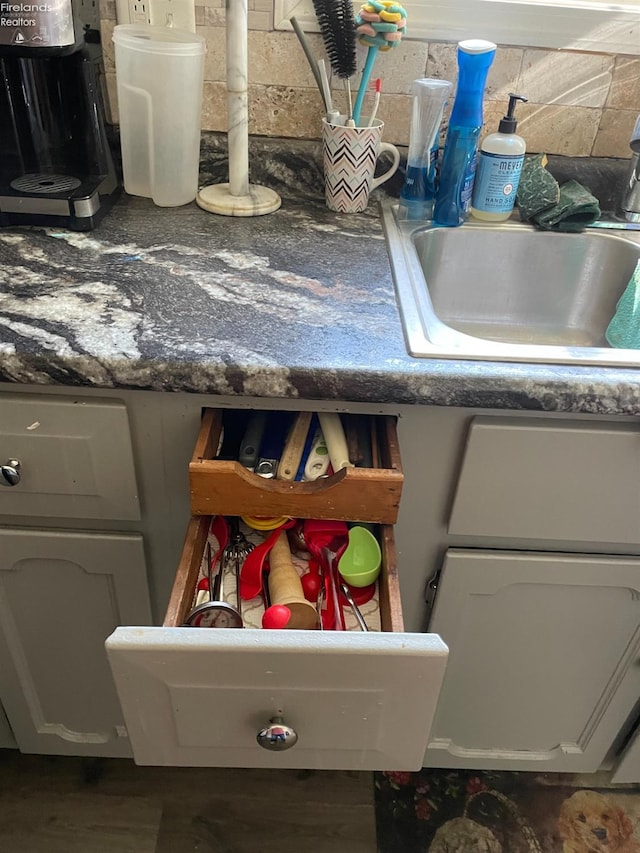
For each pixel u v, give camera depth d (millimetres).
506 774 1353
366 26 1055
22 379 773
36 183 1068
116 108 1226
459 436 853
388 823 1272
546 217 1193
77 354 765
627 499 891
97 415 820
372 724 686
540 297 1281
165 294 902
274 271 987
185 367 764
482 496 893
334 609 781
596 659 1087
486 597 1008
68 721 1205
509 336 1277
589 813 1304
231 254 1027
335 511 786
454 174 1156
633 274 1144
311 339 824
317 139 1275
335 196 1192
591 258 1230
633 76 1222
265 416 929
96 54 1094
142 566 972
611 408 792
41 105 1053
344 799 1302
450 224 1196
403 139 1280
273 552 834
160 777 1317
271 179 1275
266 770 1336
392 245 1098
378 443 875
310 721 682
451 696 1150
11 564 967
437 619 1036
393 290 962
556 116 1265
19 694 1145
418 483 900
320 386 774
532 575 973
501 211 1212
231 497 773
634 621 1034
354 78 1226
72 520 938
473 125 1121
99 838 1230
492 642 1068
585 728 1199
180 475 890
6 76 1016
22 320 822
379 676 625
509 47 1199
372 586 820
